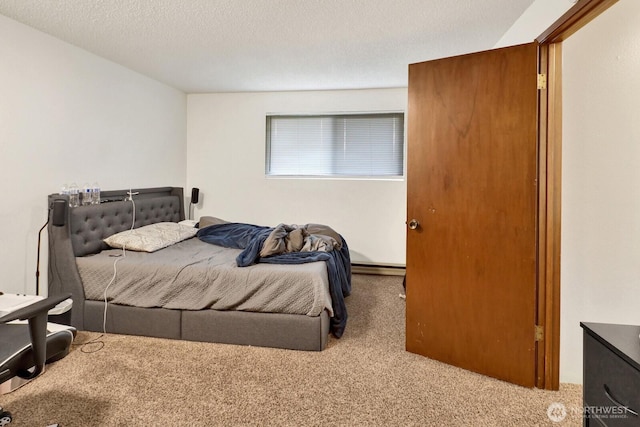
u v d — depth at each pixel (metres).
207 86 4.16
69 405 1.76
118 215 3.20
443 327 2.20
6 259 2.37
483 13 2.28
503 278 1.97
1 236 2.34
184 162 4.48
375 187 4.26
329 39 2.73
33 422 1.63
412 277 2.31
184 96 4.45
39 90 2.56
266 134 4.47
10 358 1.32
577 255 1.86
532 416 1.70
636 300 1.71
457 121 2.07
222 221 3.93
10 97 2.36
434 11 2.26
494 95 1.94
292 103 4.37
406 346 2.36
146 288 2.51
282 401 1.81
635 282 1.71
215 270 2.44
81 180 2.94
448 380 2.01
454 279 2.14
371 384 1.97
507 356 1.98
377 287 3.80
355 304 3.27
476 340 2.08
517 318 1.94
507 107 1.91
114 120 3.29
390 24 2.46
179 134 4.36
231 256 2.84
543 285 1.91
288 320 2.35
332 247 2.98
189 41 2.77
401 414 1.71
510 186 1.92
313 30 2.56
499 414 1.71
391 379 2.02
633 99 1.66
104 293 2.55
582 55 1.78
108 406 1.75
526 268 1.90
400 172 4.27
